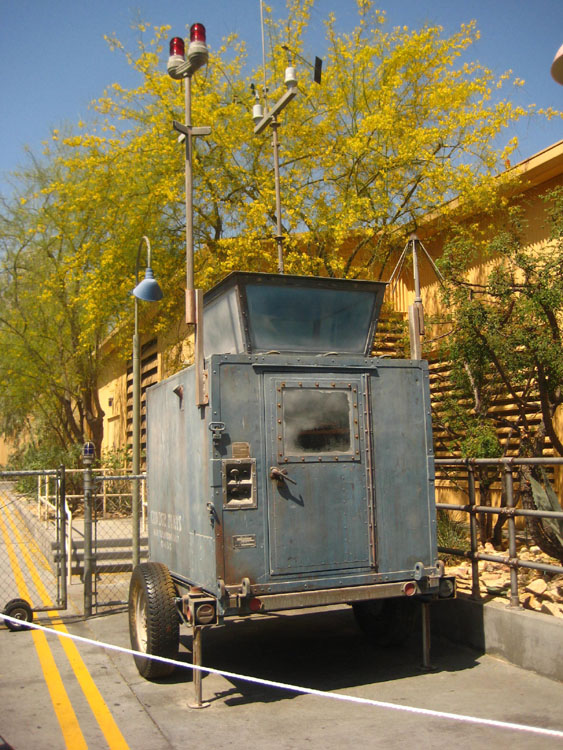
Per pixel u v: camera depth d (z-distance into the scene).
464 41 15.20
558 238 9.36
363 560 5.94
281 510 5.73
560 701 5.26
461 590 7.30
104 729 5.07
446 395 11.38
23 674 6.46
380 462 6.14
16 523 18.69
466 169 13.44
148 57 16.06
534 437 9.48
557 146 11.65
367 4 15.48
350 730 4.95
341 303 6.77
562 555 7.47
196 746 4.73
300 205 14.79
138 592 6.58
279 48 15.78
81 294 18.62
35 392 22.69
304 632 7.88
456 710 5.20
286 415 5.88
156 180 16.67
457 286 10.03
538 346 8.55
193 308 5.98
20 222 21.61
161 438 7.37
